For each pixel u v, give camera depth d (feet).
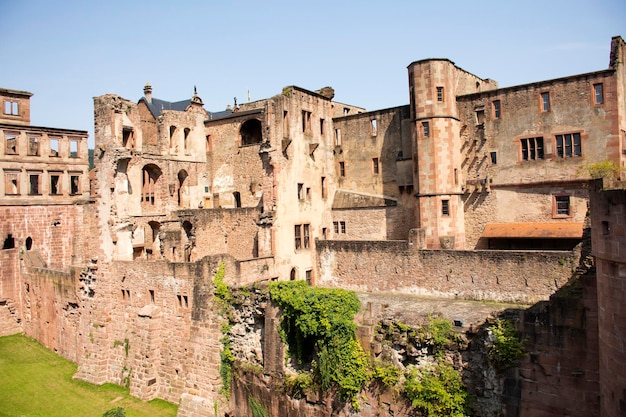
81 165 211.20
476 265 121.39
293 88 152.05
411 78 144.87
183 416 108.27
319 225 161.89
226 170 180.14
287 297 92.38
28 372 134.51
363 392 82.38
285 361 94.94
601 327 56.80
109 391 123.03
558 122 130.72
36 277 159.63
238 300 105.09
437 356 76.74
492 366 71.20
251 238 150.00
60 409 112.68
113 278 129.49
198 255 147.02
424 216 141.90
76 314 140.67
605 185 56.54
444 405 73.92
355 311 87.20
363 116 164.96
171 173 168.96
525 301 113.91
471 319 99.66
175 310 116.78
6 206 185.47
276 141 145.59
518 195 137.18
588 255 71.87
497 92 139.54
